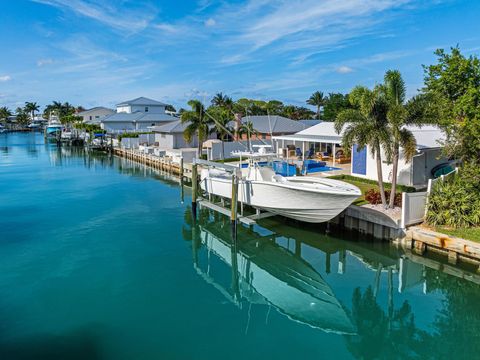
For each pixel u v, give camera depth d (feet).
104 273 48.08
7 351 31.65
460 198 52.13
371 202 62.59
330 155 117.39
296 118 238.07
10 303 39.96
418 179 77.41
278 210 60.08
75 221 71.72
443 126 56.29
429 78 63.87
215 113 123.34
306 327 37.27
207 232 67.05
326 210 55.31
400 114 53.47
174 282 46.32
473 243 45.55
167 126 174.60
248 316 38.91
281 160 79.71
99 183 113.39
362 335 35.88
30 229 66.28
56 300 40.83
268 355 32.27
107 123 233.55
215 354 32.17
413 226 53.42
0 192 98.68
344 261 53.83
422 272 48.80
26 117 462.60
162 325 36.35
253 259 56.44
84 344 32.91
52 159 177.17
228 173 74.74
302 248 58.90
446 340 35.01
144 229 67.46
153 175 130.11
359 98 57.11
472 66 58.65
